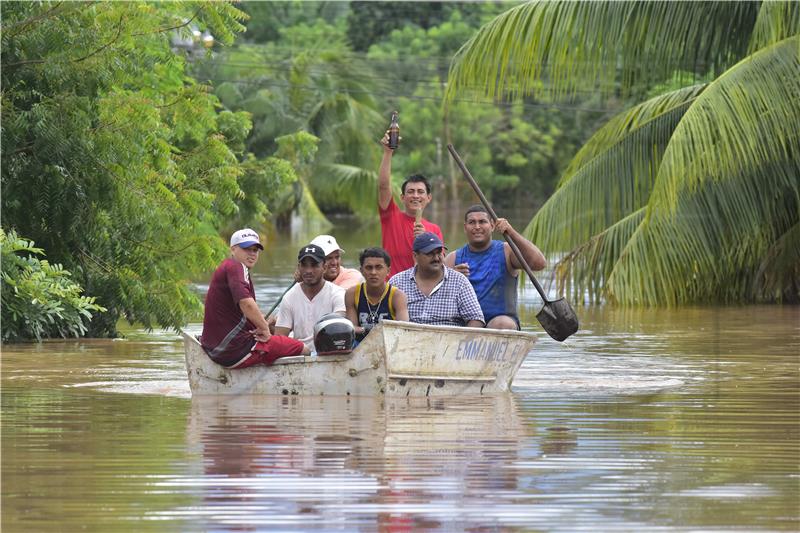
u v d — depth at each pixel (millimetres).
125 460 20750
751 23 60125
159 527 16656
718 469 20125
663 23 59656
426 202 32625
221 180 49906
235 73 140625
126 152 43594
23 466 20297
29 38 42531
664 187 54312
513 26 59500
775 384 30812
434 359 28266
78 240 44656
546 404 27344
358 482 19094
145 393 29094
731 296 60125
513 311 31344
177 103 50281
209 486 18875
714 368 34344
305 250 29500
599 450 21688
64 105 42500
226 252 47781
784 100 54969
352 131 143000
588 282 60031
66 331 44094
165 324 45500
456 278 29906
